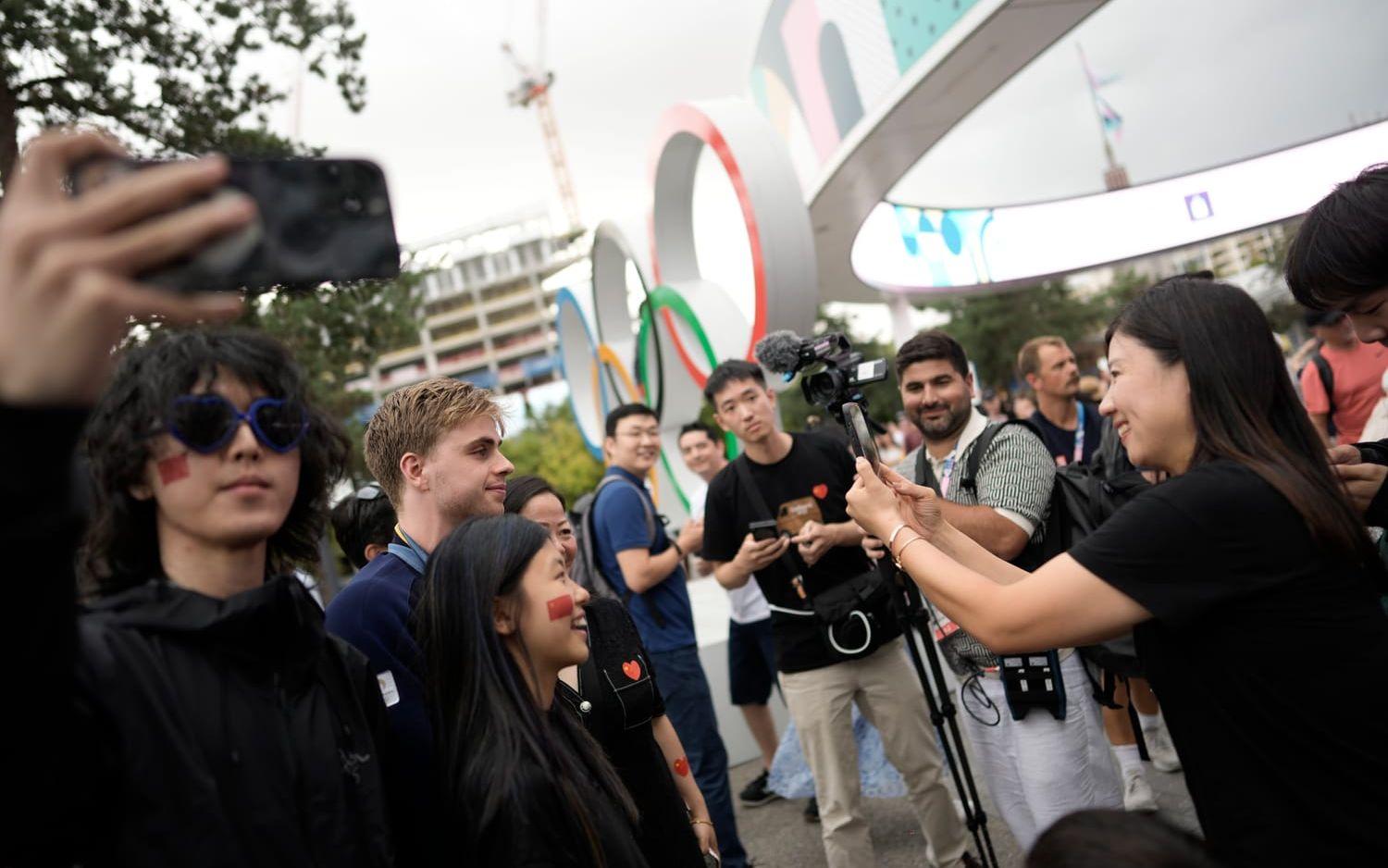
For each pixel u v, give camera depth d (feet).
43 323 2.81
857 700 13.06
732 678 17.56
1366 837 5.14
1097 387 22.39
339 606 7.69
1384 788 5.16
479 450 8.34
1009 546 10.23
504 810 5.85
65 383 2.89
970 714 11.28
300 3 24.18
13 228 2.81
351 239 3.68
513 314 397.80
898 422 54.54
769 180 23.79
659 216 30.27
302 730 4.82
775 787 15.87
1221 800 5.57
